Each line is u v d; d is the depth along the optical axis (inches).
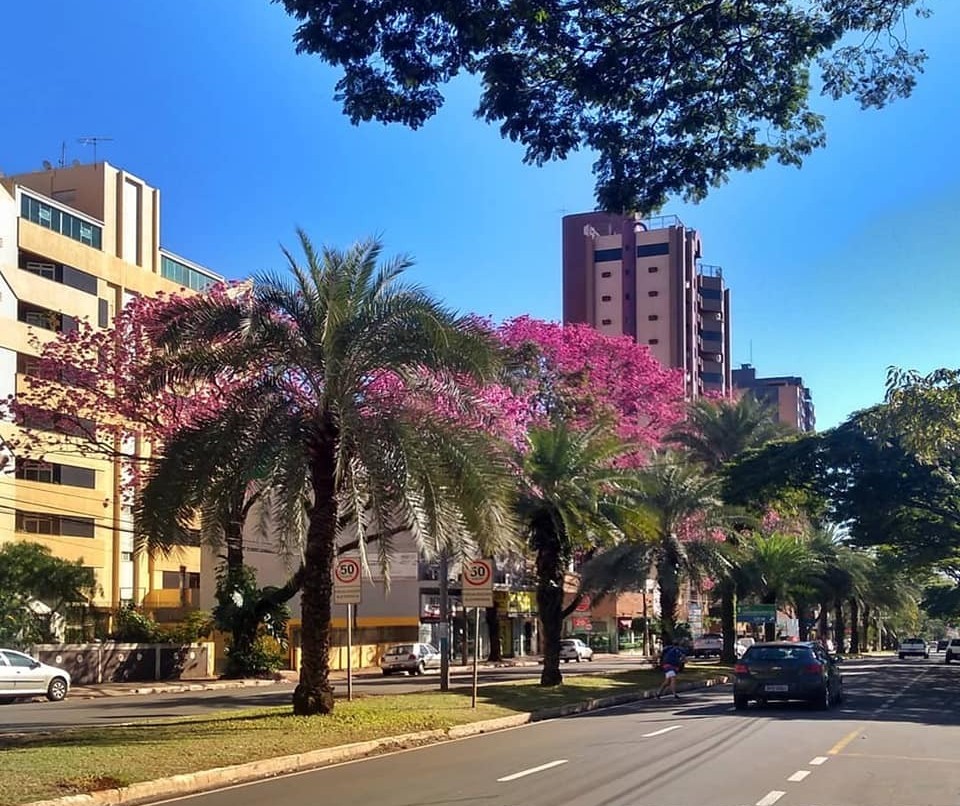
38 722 805.2
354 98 413.1
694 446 1975.9
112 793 434.0
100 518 2062.0
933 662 2608.3
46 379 1391.5
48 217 2001.7
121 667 1438.2
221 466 679.7
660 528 1427.2
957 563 2018.9
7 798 406.9
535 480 1122.7
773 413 2066.9
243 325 695.7
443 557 1051.3
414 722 720.3
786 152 446.9
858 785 465.1
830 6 406.6
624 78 411.2
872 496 1438.2
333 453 720.3
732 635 1868.8
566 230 4057.6
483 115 424.2
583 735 703.1
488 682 1343.5
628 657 2886.3
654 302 3890.3
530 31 392.5
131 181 2293.3
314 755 565.9
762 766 526.0
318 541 733.3
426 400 730.2
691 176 446.3
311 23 390.3
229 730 651.5
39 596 1547.7
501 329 1798.7
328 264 721.0
